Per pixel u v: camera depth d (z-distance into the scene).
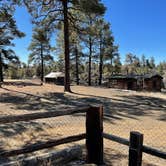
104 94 25.97
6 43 37.78
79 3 22.98
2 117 3.88
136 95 27.12
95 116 4.98
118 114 14.84
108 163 5.51
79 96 22.58
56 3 24.58
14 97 20.19
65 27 24.59
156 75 42.81
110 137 4.79
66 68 25.19
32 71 91.56
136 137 4.03
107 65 51.66
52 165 4.74
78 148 5.25
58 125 10.54
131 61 117.06
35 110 14.44
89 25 27.17
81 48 46.41
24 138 8.22
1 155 3.96
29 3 23.31
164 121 13.30
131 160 4.11
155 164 6.12
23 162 4.40
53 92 24.42
